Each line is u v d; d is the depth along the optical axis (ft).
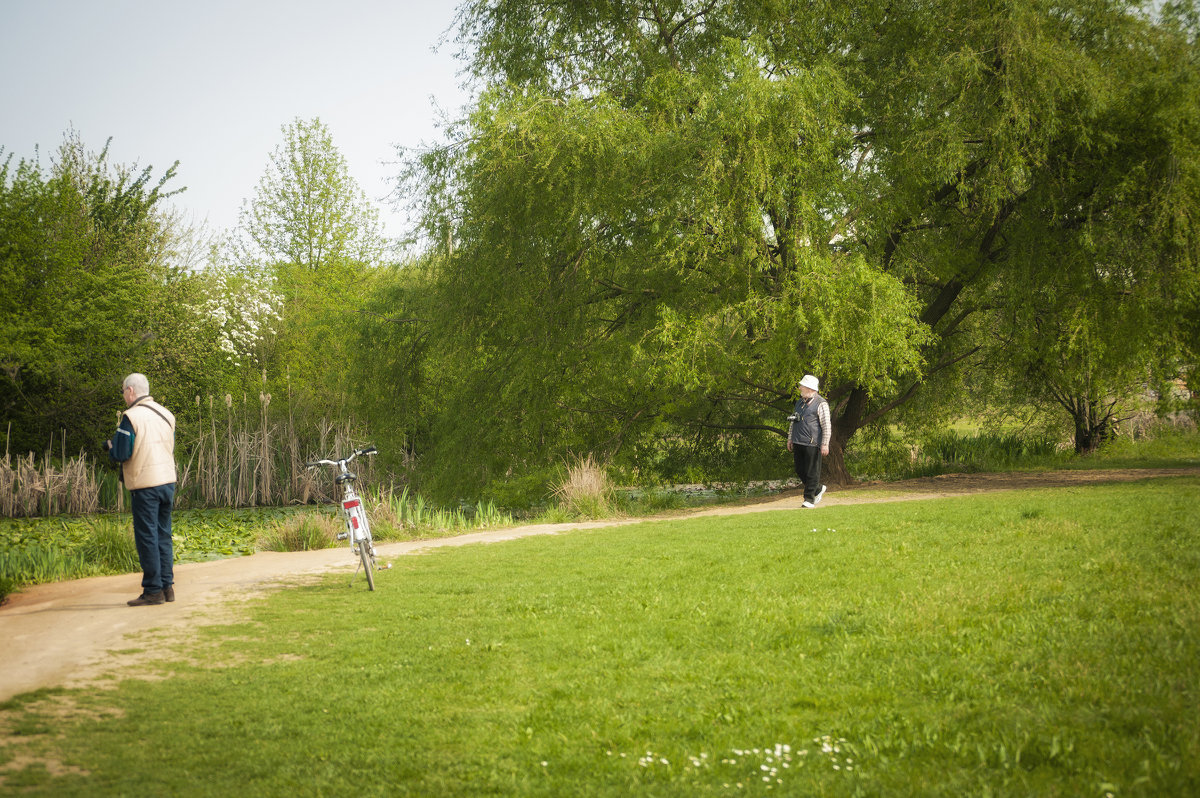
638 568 27.81
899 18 54.44
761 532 34.53
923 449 79.61
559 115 54.70
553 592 24.56
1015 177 50.98
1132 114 49.16
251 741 13.58
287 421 77.56
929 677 14.66
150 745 13.39
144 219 113.09
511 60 62.54
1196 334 52.06
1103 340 51.08
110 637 20.80
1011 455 78.33
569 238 55.83
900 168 51.72
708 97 50.47
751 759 12.07
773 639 18.01
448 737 13.56
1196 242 47.42
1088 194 52.42
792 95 49.44
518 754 12.76
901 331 49.34
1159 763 10.43
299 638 20.39
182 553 42.91
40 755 13.00
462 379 64.90
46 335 80.28
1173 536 25.00
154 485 25.12
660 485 72.54
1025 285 53.67
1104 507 32.55
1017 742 11.63
